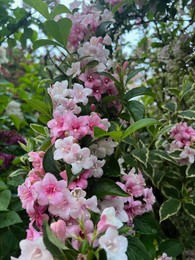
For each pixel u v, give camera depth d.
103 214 0.21
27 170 0.37
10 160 0.48
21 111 0.69
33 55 0.90
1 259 0.36
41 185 0.24
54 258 0.19
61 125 0.28
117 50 0.54
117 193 0.26
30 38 0.53
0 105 0.64
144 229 0.31
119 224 0.20
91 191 0.27
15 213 0.36
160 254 0.40
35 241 0.20
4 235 0.36
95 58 0.34
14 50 0.92
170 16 0.52
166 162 0.47
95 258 0.19
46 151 0.28
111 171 0.30
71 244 0.20
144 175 0.47
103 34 0.39
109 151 0.29
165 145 0.45
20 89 0.70
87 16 0.38
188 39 0.56
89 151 0.26
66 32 0.34
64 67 0.37
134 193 0.29
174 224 0.49
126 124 0.40
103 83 0.34
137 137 0.46
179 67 0.57
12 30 0.52
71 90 0.30
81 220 0.21
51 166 0.28
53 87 0.32
